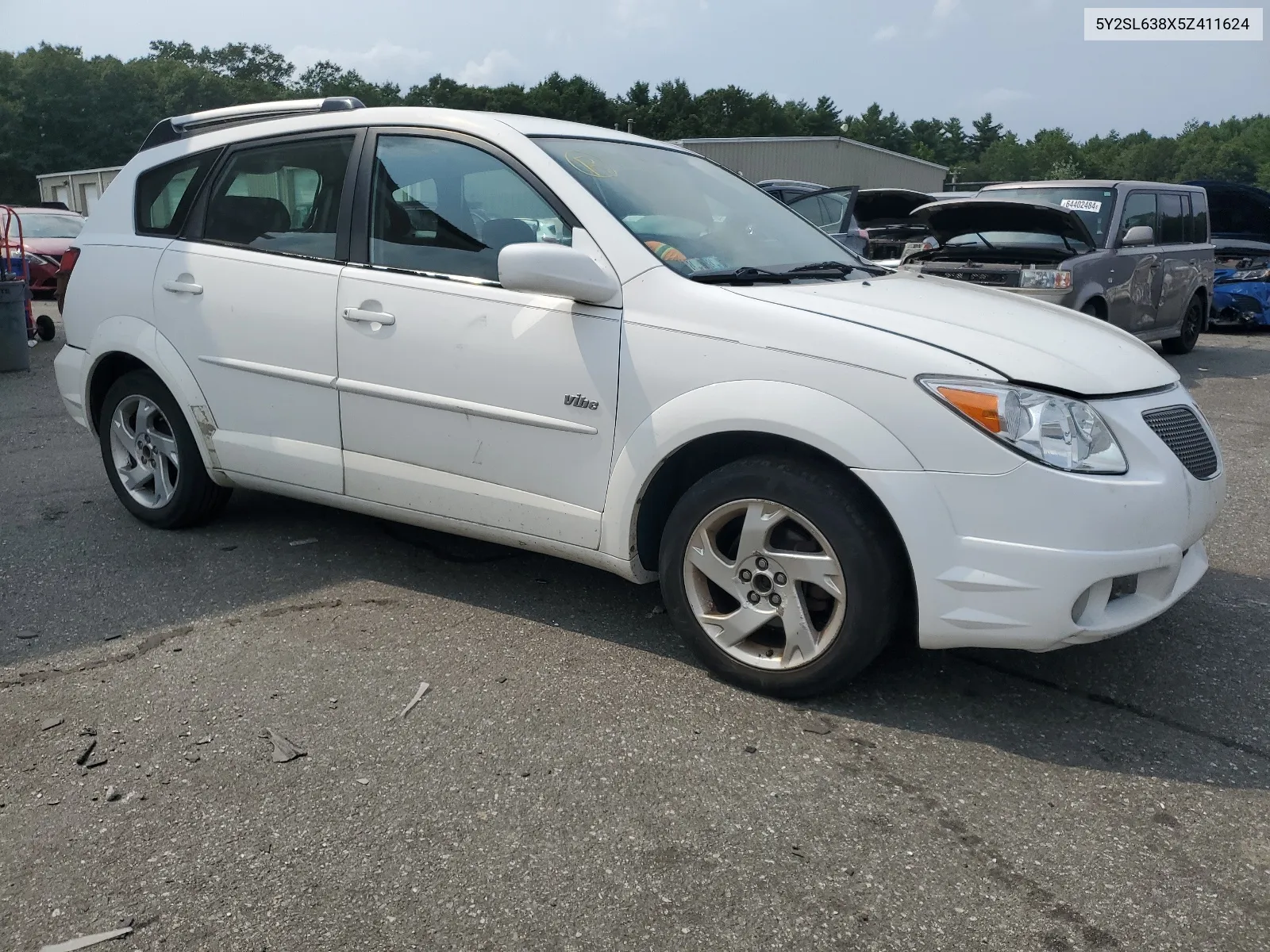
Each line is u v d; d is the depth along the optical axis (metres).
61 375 4.80
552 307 3.37
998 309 3.42
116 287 4.49
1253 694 3.25
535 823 2.53
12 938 2.15
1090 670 3.40
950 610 2.86
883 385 2.87
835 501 2.95
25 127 70.00
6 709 3.07
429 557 4.37
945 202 8.41
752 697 3.18
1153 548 2.87
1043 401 2.81
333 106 4.09
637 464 3.23
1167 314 10.37
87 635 3.58
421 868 2.37
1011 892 2.30
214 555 4.37
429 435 3.66
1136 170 137.75
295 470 4.05
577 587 4.06
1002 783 2.73
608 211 3.41
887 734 2.98
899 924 2.19
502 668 3.36
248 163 4.21
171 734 2.93
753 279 3.36
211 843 2.46
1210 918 2.22
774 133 114.94
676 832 2.50
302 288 3.90
